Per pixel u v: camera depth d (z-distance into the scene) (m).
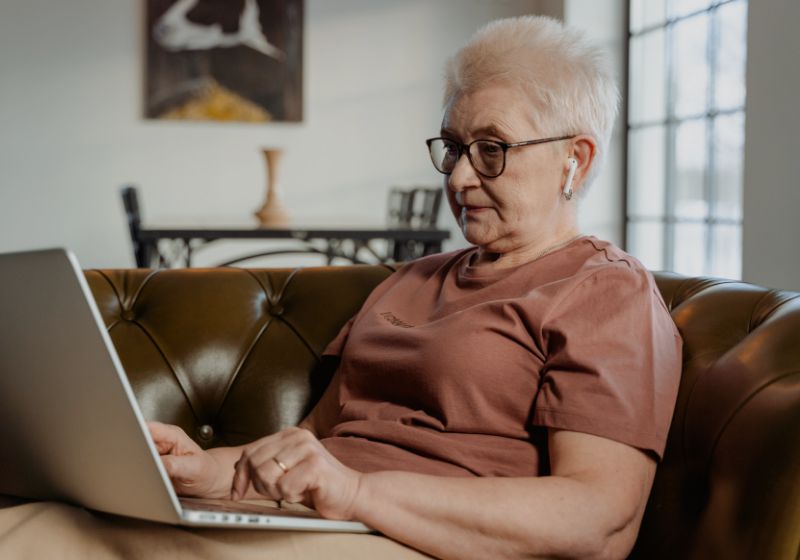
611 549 1.06
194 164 6.96
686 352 1.26
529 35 1.34
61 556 0.98
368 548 1.01
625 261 1.30
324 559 1.00
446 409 1.23
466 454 1.20
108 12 6.82
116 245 6.92
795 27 3.96
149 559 0.98
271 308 1.64
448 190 1.40
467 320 1.26
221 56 6.93
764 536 0.97
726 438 1.08
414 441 1.23
